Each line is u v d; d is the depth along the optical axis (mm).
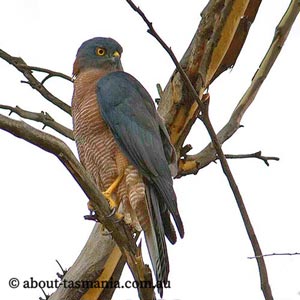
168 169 11258
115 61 12250
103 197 9859
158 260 10461
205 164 12805
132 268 9820
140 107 11508
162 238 10641
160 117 11961
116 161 11352
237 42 12719
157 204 11023
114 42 12367
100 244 12305
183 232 10641
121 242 9906
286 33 12758
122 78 11711
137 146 11250
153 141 11336
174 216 10758
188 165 12711
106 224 10000
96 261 12281
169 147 11742
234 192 9500
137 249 9836
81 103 11602
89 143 11547
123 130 11320
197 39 12492
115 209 10086
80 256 12422
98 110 11484
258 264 9336
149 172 11141
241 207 9477
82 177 9547
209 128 9531
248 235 9422
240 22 12586
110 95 11461
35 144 9070
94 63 12188
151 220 10883
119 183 11312
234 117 12859
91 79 11820
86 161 11664
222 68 12812
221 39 12438
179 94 12484
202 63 12477
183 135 12633
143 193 11203
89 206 10664
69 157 9258
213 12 12461
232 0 12383
